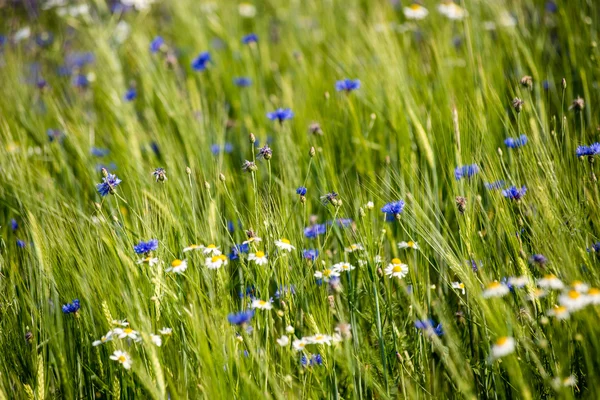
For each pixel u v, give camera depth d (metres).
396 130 2.57
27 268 2.37
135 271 2.31
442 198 2.51
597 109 2.58
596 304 2.21
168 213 2.36
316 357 2.28
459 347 2.30
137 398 2.27
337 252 2.43
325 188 2.45
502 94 2.62
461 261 2.31
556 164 2.35
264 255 2.32
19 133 2.70
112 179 2.36
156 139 2.69
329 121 2.66
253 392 2.23
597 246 2.28
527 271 2.27
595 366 2.22
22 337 2.31
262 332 2.31
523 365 2.25
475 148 2.42
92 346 2.30
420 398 2.29
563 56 2.72
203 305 2.26
